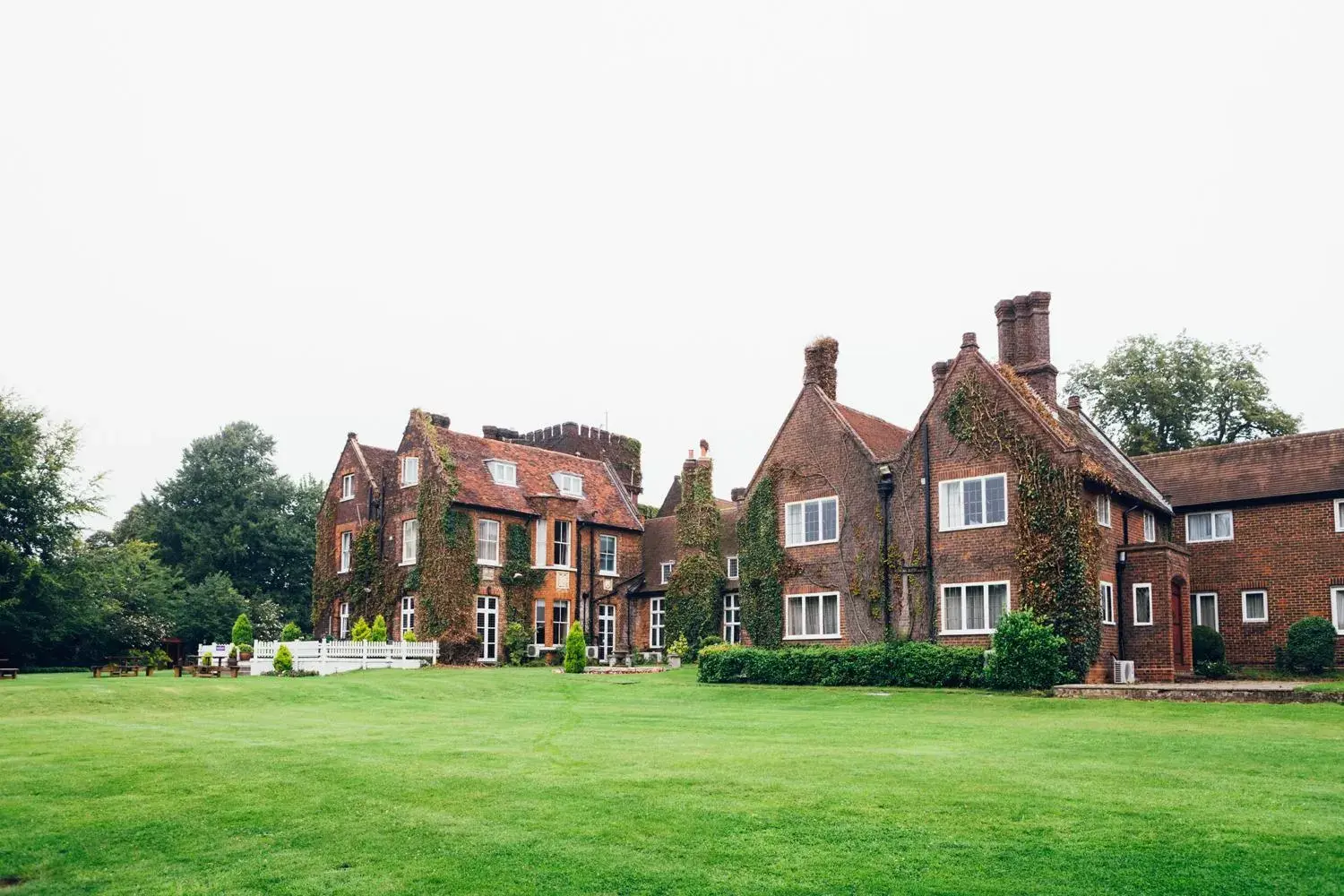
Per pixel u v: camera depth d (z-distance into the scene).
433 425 46.03
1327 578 31.34
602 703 24.02
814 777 11.78
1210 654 31.58
